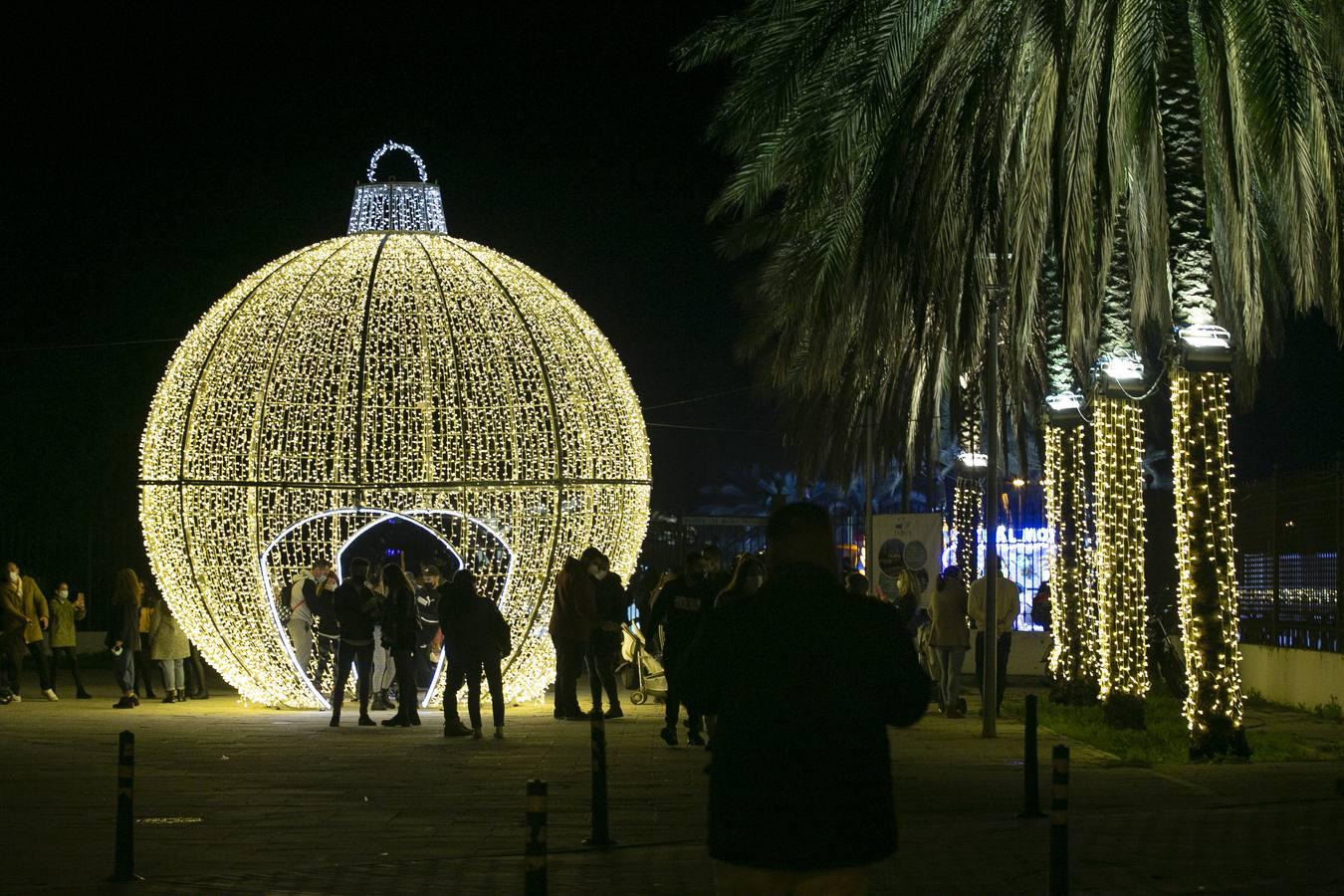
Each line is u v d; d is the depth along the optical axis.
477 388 18.55
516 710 19.42
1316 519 20.59
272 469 18.27
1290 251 17.08
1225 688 14.41
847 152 15.65
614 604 17.77
